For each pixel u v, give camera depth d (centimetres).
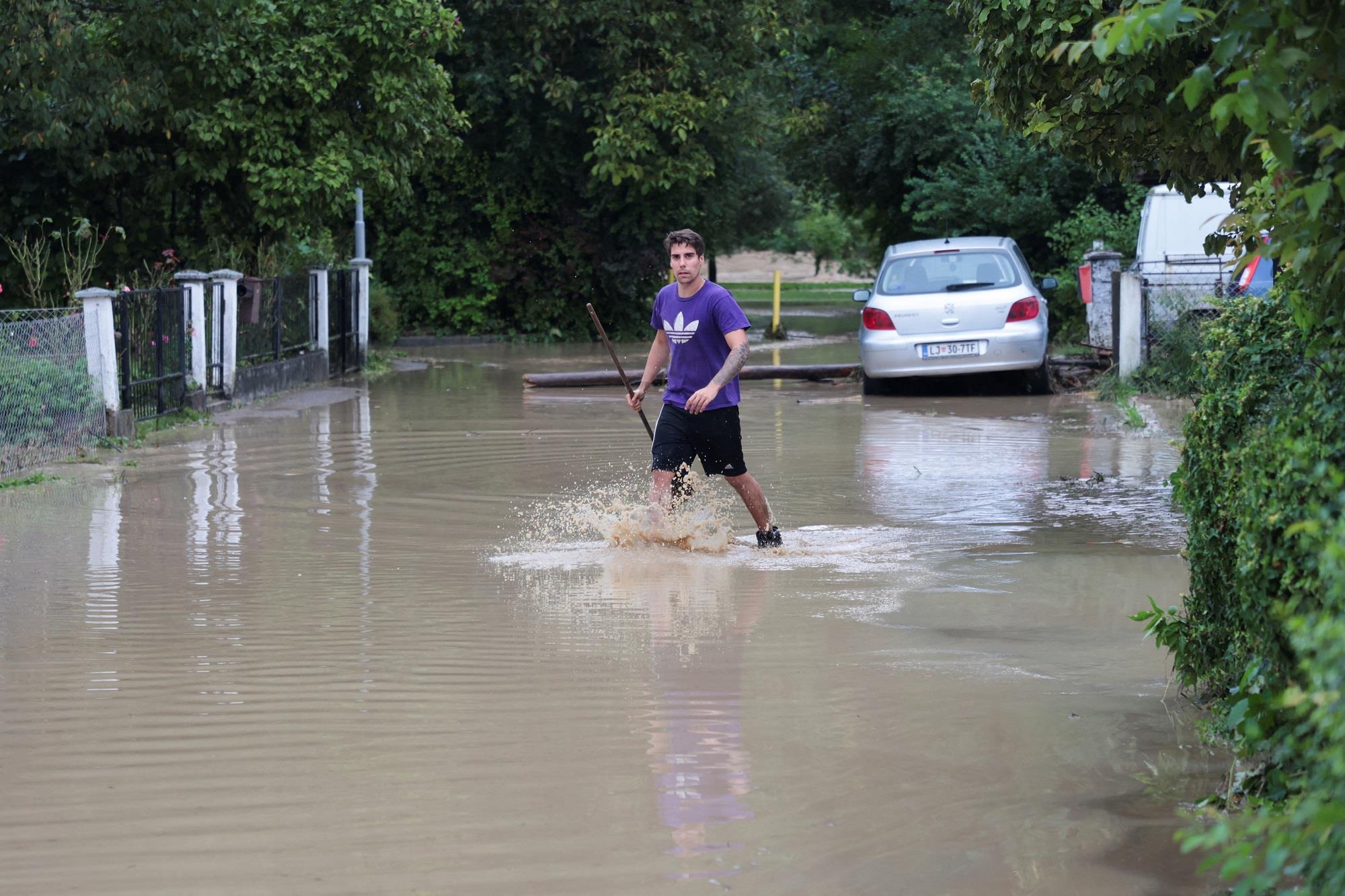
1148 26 465
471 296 4147
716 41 3956
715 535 1114
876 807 552
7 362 1560
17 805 559
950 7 992
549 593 933
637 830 530
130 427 1773
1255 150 638
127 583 964
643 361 3284
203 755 616
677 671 741
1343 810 341
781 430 1845
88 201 2539
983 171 3341
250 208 2672
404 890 480
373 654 779
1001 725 648
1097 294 2581
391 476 1471
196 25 2289
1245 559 537
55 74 2098
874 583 955
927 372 2209
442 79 2697
